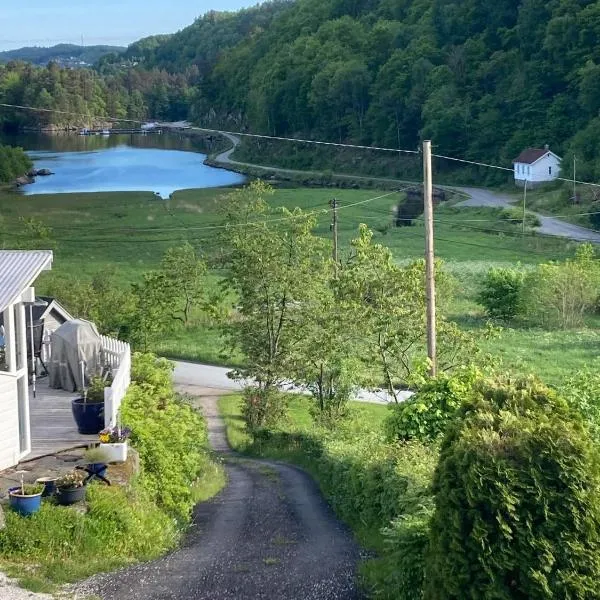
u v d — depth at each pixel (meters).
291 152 134.62
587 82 107.62
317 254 31.36
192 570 11.42
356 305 23.83
